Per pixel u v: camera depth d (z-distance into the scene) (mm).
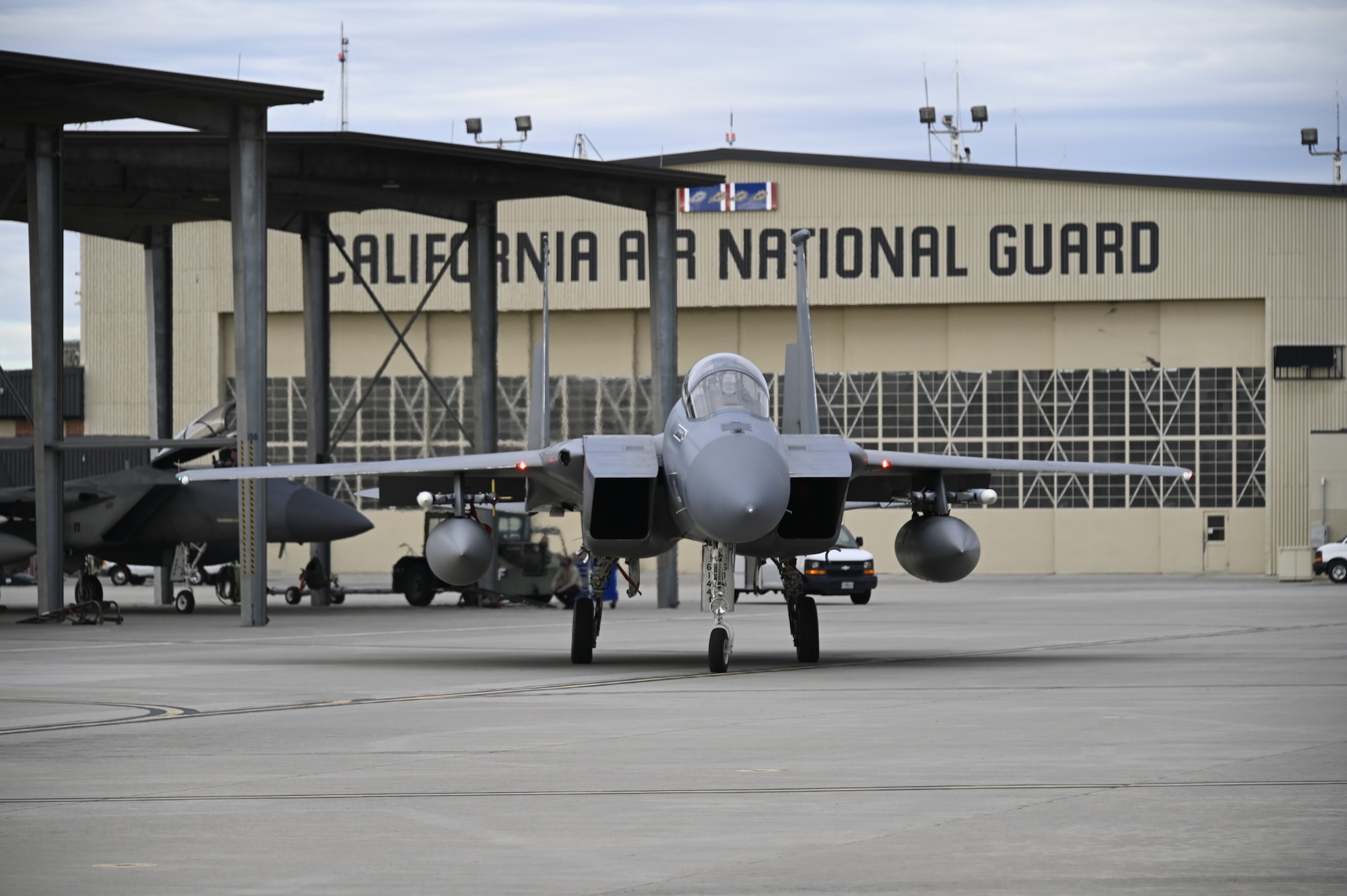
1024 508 114812
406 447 120375
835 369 117250
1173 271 111750
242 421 56875
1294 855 14562
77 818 16891
